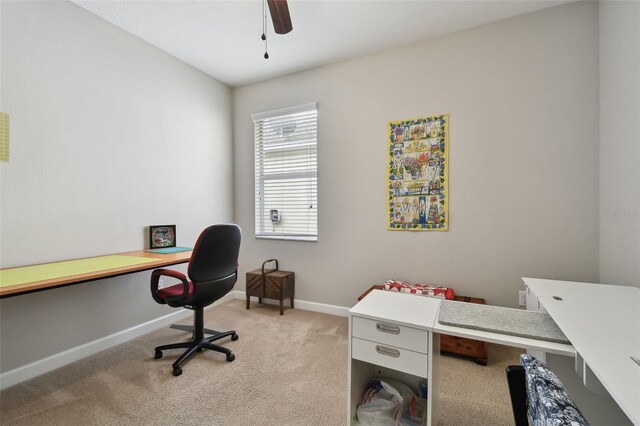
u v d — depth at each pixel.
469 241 2.31
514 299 2.18
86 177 2.06
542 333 1.02
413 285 2.39
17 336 1.73
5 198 1.68
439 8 2.05
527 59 2.12
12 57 1.70
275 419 1.43
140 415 1.45
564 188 2.04
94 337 2.11
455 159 2.35
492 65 2.22
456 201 2.35
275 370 1.86
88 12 2.07
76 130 2.01
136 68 2.39
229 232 2.01
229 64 2.86
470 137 2.30
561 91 2.03
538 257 2.11
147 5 2.01
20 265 1.73
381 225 2.64
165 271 1.89
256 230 3.32
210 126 3.11
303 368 1.89
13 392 1.63
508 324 1.10
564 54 2.02
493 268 2.24
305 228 3.05
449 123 2.36
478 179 2.28
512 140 2.17
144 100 2.46
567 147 2.02
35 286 1.31
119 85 2.27
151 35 2.38
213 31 2.32
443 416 1.45
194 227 2.93
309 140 3.01
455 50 2.34
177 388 1.67
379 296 1.47
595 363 0.74
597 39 1.94
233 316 2.81
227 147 3.34
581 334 0.92
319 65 2.88
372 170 2.67
